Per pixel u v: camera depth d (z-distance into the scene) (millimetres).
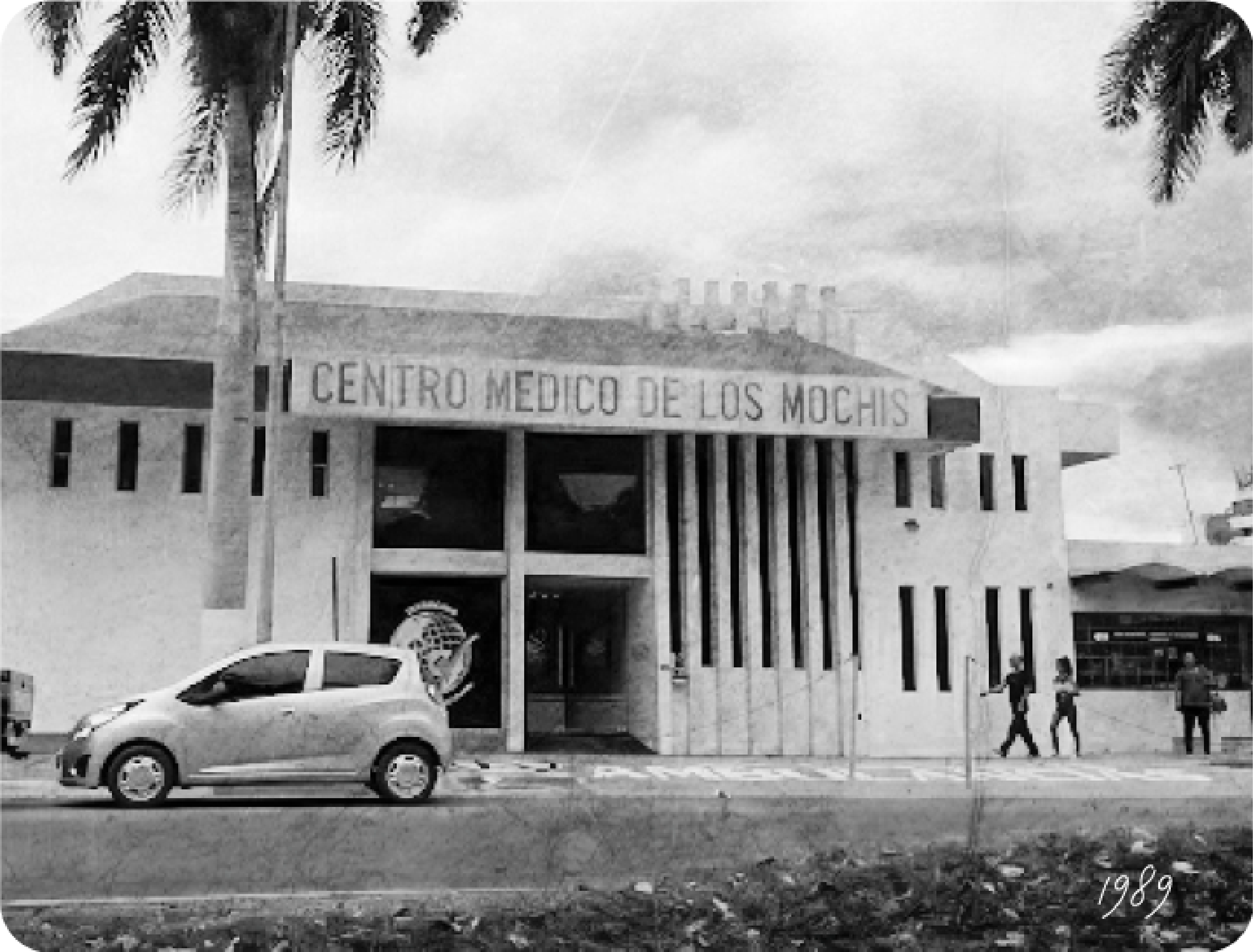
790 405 13023
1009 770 11047
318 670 9453
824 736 12969
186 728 9141
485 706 12828
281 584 12359
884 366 12891
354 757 9250
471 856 8250
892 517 13336
